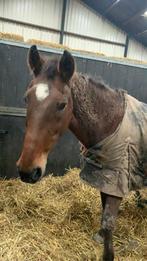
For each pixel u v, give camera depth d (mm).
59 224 2008
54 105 1215
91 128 1438
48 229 1934
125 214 2217
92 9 8742
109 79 3158
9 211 2117
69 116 1324
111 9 8469
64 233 1915
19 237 1787
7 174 2822
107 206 1469
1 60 2619
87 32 8844
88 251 1747
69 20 8469
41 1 7871
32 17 7863
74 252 1739
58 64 1269
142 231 2023
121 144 1434
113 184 1437
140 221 2148
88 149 1497
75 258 1677
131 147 1460
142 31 9016
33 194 2424
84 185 2645
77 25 8625
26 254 1646
